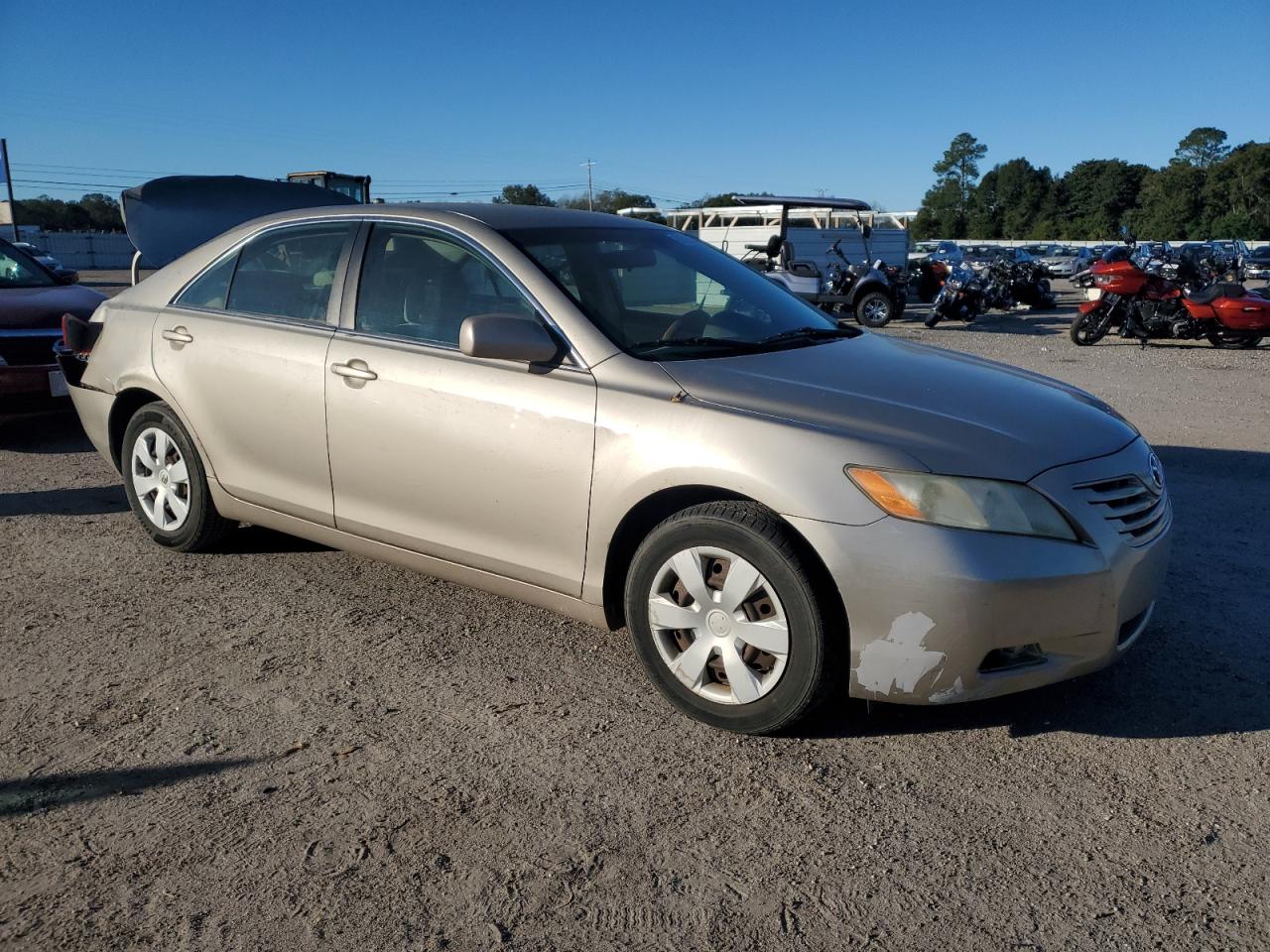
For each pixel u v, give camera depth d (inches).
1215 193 3882.9
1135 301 556.4
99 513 213.6
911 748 119.7
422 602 164.1
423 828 103.4
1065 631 112.4
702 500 124.6
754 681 118.6
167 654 144.3
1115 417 135.9
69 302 282.0
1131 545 116.8
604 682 136.4
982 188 4928.6
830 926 89.6
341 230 161.6
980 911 91.4
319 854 99.2
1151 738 121.7
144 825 103.7
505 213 155.0
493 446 135.5
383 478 148.6
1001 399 129.3
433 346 144.8
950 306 689.0
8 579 173.6
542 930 89.0
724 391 123.7
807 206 726.5
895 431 115.9
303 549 188.9
